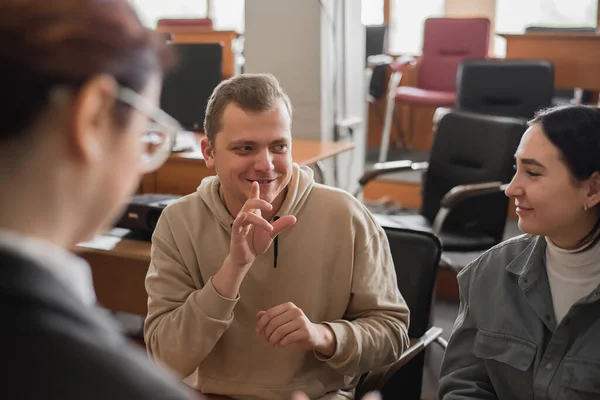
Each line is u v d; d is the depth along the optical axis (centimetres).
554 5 663
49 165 53
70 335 48
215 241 159
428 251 185
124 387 49
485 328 147
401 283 186
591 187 133
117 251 241
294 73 372
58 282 50
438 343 292
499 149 318
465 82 445
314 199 161
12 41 50
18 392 46
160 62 60
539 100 434
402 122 689
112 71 54
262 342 157
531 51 475
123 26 55
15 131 51
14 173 52
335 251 160
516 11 676
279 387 156
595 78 461
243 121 146
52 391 47
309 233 158
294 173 159
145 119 60
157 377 52
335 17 374
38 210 54
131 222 244
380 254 165
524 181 137
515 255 149
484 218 321
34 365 47
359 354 152
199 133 338
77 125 53
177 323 149
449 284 370
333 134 386
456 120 337
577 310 134
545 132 134
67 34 51
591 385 133
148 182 302
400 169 344
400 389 180
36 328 47
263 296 157
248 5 373
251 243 139
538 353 140
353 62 401
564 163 132
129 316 323
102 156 56
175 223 162
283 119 148
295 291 158
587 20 653
